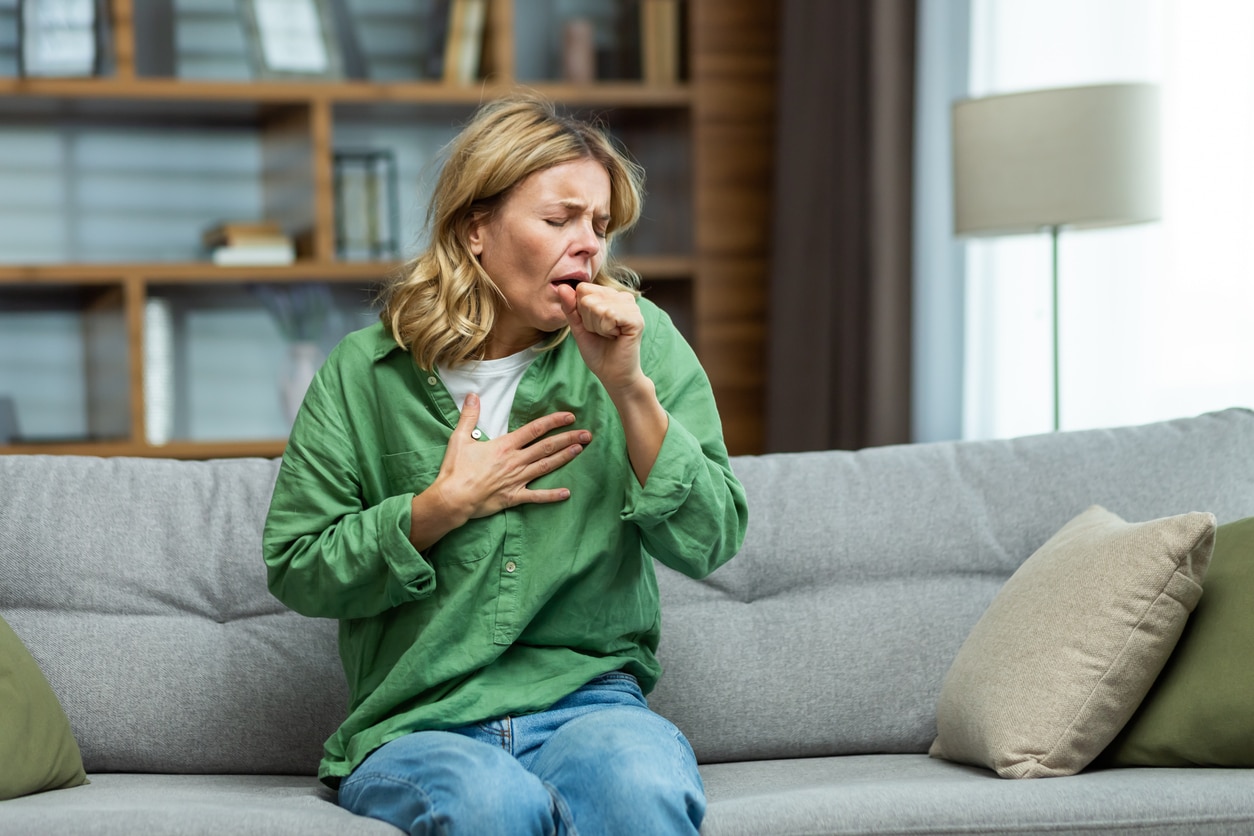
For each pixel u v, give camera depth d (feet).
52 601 9.93
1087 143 14.29
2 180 21.53
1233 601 8.54
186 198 22.16
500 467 8.25
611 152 8.71
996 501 10.68
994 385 17.89
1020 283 17.54
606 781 7.25
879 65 18.44
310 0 21.08
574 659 8.46
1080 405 16.69
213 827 7.25
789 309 20.39
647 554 8.97
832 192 19.74
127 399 20.49
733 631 10.18
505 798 7.07
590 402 8.63
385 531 8.09
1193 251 15.14
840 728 9.99
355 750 8.21
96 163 21.86
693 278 21.59
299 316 22.00
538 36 22.91
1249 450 10.69
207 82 20.22
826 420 19.85
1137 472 10.65
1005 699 8.64
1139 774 8.16
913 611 10.30
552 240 8.33
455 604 8.24
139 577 10.03
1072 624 8.63
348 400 8.73
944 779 8.51
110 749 9.63
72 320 21.83
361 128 22.63
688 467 8.08
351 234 21.20
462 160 8.61
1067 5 16.72
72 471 10.41
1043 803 7.58
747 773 9.42
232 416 22.54
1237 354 14.44
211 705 9.71
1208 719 8.22
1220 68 14.67
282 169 21.74
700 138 21.40
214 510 10.34
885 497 10.68
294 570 8.34
